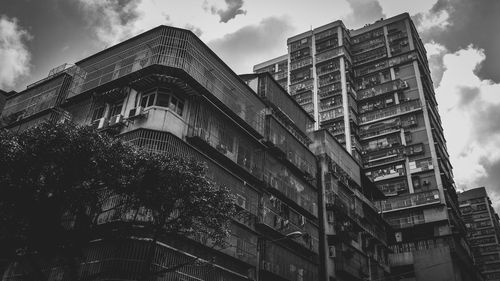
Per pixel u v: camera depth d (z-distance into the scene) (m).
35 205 13.00
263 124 26.70
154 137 19.30
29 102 25.38
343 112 54.06
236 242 21.11
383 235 40.12
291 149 28.97
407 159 49.81
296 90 59.56
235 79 25.22
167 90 21.38
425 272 39.34
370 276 33.84
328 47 61.69
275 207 25.39
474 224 79.94
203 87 22.08
